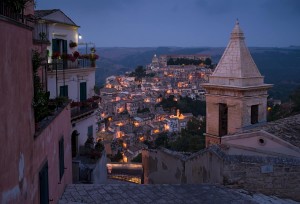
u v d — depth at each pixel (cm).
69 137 1722
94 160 2594
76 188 1440
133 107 18862
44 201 1095
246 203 1255
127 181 3259
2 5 867
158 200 1283
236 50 2573
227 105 2536
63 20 2953
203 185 1388
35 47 1805
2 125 752
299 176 1328
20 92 884
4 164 761
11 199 801
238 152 1786
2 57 757
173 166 2067
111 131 14150
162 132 13825
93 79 3356
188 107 17138
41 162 1081
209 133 2680
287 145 1619
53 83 2669
